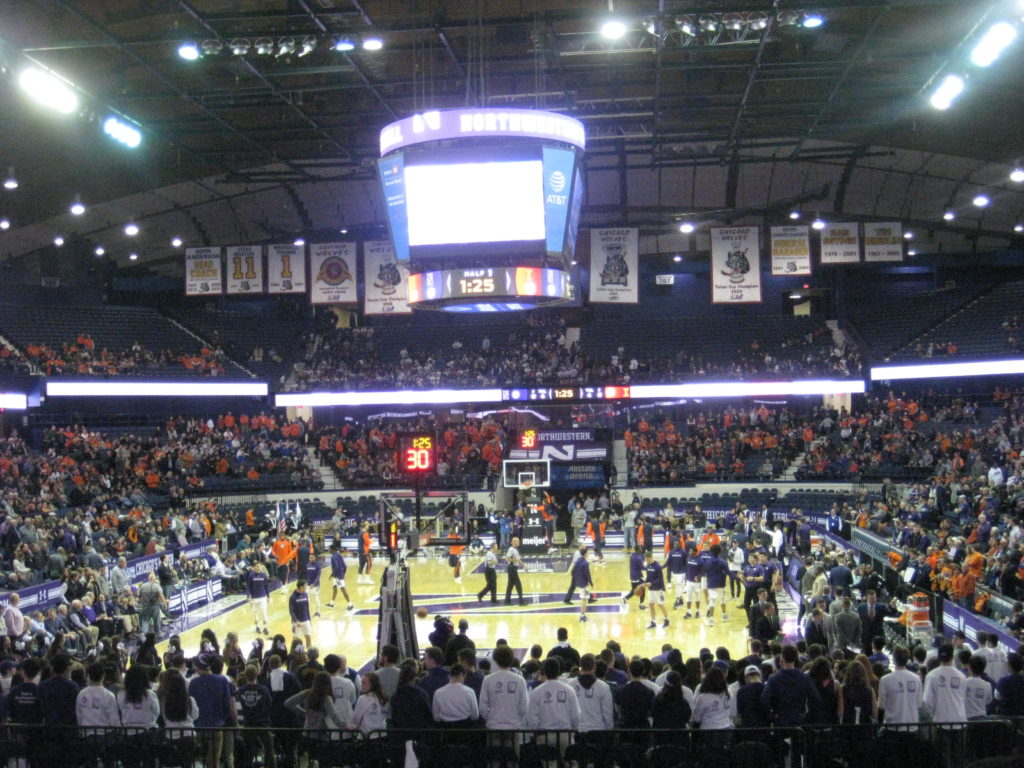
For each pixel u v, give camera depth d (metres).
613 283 33.62
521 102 32.12
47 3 23.91
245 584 29.91
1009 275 49.19
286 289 35.69
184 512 35.78
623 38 27.16
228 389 43.56
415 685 10.51
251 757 10.90
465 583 30.80
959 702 10.77
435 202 21.72
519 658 20.47
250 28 25.14
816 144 38.78
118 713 10.73
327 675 10.73
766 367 45.03
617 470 43.78
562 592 28.94
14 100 29.23
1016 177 34.22
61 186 36.97
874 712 10.90
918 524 26.66
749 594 23.44
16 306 43.97
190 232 45.28
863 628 17.78
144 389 41.38
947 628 19.67
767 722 10.45
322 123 33.12
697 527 36.16
